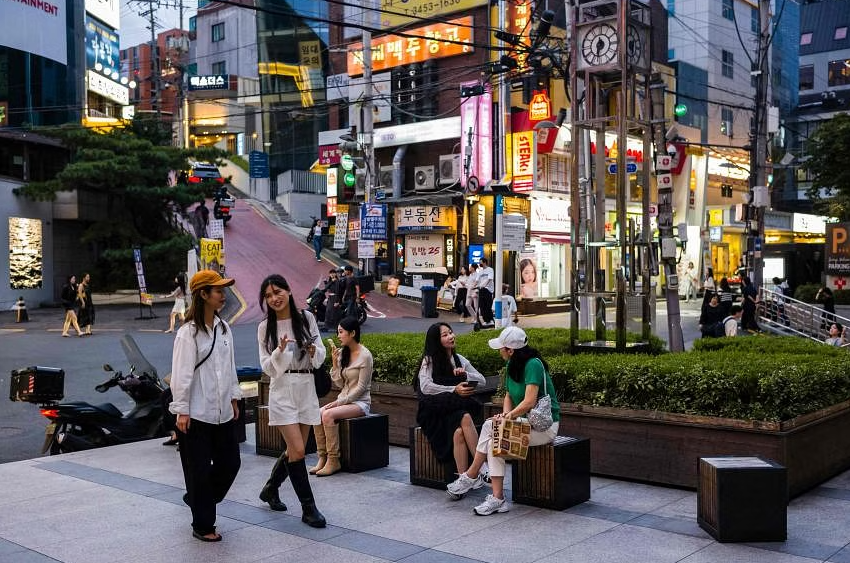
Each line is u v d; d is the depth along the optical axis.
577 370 7.99
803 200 66.25
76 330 24.70
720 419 7.00
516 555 5.49
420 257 35.12
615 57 9.55
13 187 32.50
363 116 31.64
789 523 6.21
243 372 11.60
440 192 35.97
